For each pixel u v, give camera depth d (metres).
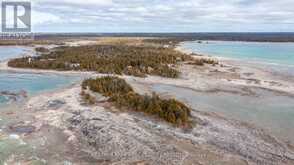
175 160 11.30
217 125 15.24
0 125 15.12
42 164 11.05
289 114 17.44
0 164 10.94
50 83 27.06
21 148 12.38
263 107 19.03
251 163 11.17
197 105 19.45
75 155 11.81
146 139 13.16
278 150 12.34
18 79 29.28
